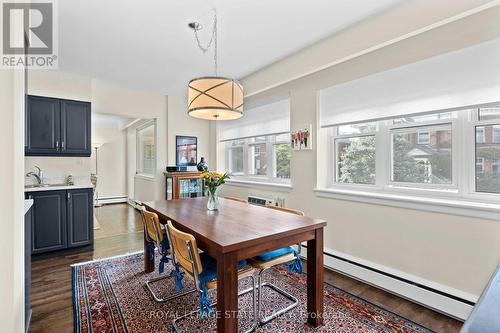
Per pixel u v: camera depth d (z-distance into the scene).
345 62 2.69
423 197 2.26
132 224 4.82
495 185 1.91
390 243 2.38
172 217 2.08
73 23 2.34
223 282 1.46
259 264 1.89
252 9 2.15
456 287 1.97
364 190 2.75
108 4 2.06
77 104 3.66
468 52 1.89
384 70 2.37
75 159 3.89
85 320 1.93
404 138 2.44
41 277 2.63
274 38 2.68
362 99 2.60
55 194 3.29
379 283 2.42
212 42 2.76
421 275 2.17
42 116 3.37
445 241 2.03
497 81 1.77
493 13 1.75
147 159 6.38
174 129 4.90
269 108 3.84
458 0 1.82
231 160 4.92
